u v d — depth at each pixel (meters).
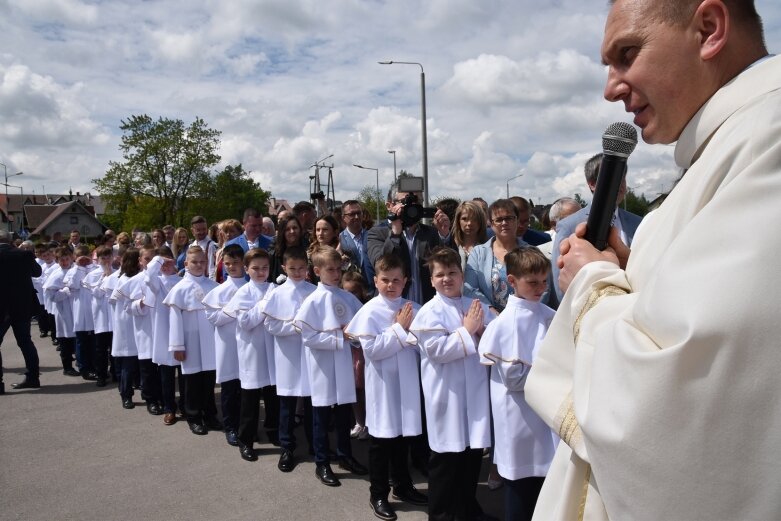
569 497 1.12
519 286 3.29
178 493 4.30
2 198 87.31
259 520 3.84
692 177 0.99
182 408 6.36
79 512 4.03
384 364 3.85
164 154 40.53
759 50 1.04
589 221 1.33
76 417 6.31
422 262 5.04
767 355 0.74
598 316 1.04
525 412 3.18
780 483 0.74
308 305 4.40
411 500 4.03
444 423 3.46
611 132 1.31
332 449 5.17
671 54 1.04
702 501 0.78
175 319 5.63
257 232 7.20
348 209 6.18
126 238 11.16
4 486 4.50
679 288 0.82
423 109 14.29
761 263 0.76
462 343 3.41
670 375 0.79
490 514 3.85
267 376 5.01
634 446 0.82
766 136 0.84
